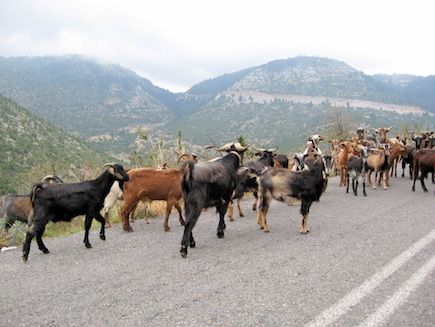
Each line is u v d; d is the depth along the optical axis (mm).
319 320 4949
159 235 9508
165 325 4930
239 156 9391
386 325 4816
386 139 19578
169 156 17547
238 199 11594
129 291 5988
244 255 7680
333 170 22078
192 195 8250
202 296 5742
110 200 10648
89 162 18578
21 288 6230
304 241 8586
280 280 6281
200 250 8133
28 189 15977
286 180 9461
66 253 8125
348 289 5852
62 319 5152
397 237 8680
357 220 10531
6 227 11234
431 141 21500
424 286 5938
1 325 5043
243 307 5355
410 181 19078
